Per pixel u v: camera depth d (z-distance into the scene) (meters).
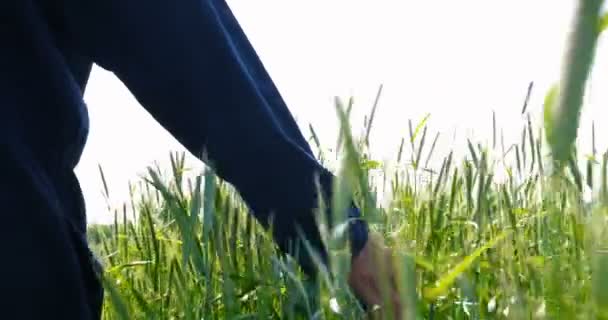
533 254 1.81
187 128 1.32
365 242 1.21
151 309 1.90
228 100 1.31
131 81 1.33
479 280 1.66
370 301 1.21
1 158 1.26
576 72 0.35
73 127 1.37
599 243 0.45
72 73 1.42
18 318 1.25
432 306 1.45
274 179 1.31
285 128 1.45
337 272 0.77
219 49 1.31
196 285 1.93
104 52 1.32
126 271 2.32
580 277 0.75
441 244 1.95
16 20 1.29
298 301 1.46
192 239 1.33
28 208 1.27
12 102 1.29
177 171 2.03
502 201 2.09
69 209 1.39
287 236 1.32
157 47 1.29
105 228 2.57
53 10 1.33
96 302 1.40
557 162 0.37
